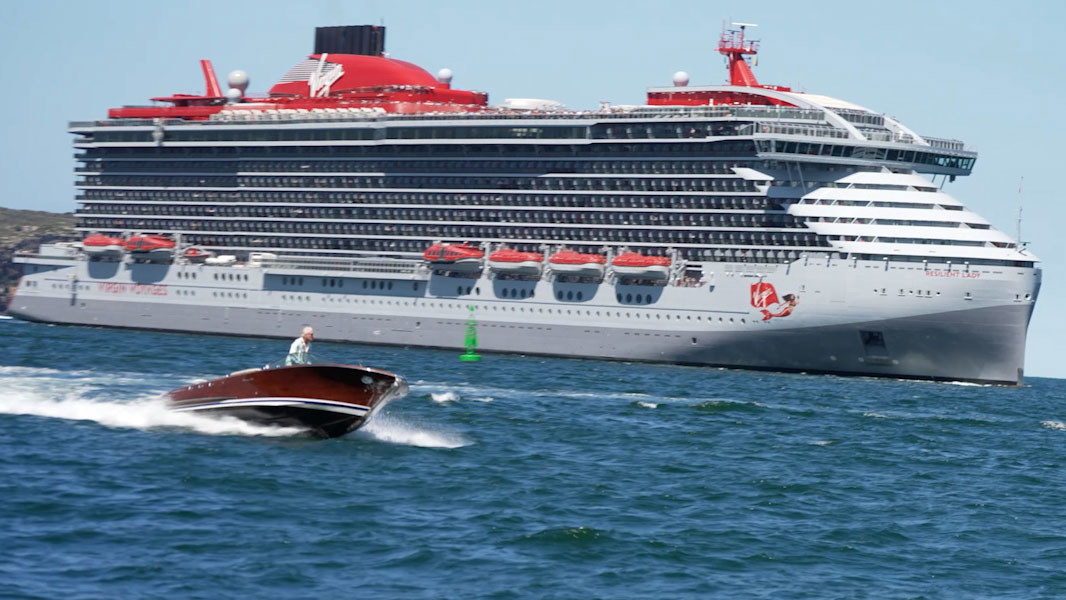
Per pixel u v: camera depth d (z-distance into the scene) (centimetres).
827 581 8038
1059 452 14912
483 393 17988
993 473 12656
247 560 7706
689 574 7988
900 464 12850
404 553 8050
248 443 11450
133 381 16800
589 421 14962
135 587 7112
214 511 8812
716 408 17225
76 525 8269
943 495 11088
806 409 18050
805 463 12512
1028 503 10931
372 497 9506
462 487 10081
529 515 9231
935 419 17712
